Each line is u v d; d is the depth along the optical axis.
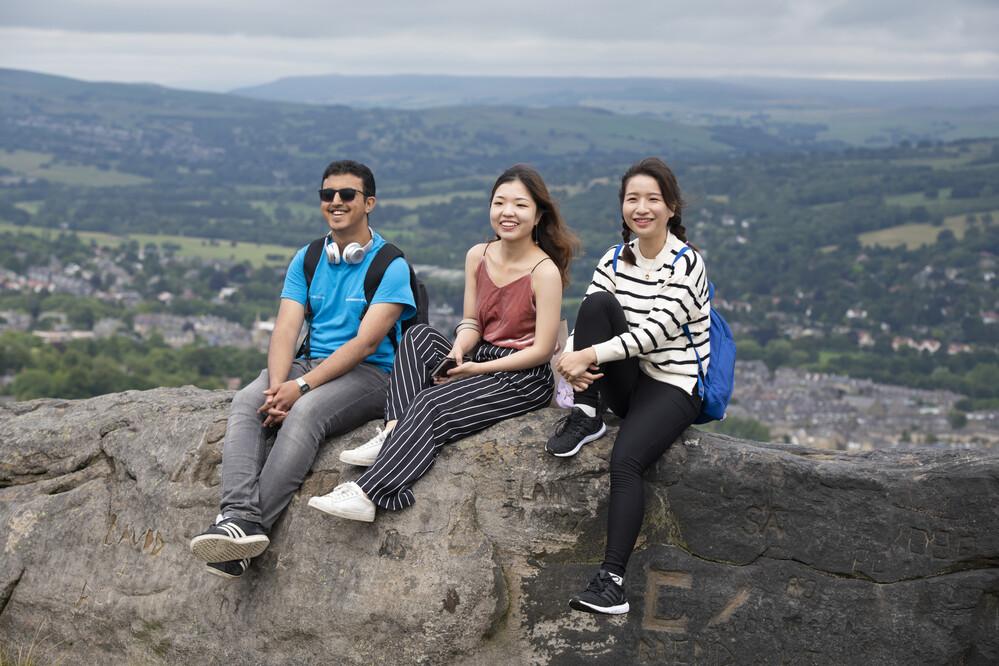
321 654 4.49
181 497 4.97
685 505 4.62
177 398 5.55
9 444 5.51
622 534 4.38
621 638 4.61
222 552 4.44
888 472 4.51
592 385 4.59
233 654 4.66
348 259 4.99
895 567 4.46
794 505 4.54
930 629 4.43
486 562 4.46
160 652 4.84
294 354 5.05
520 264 4.90
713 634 4.59
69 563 5.12
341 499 4.39
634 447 4.46
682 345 4.61
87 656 5.01
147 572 4.94
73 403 5.77
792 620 4.53
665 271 4.60
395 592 4.39
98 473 5.36
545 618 4.61
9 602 5.17
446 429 4.66
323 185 4.96
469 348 4.98
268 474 4.66
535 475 4.60
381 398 5.01
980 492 4.40
